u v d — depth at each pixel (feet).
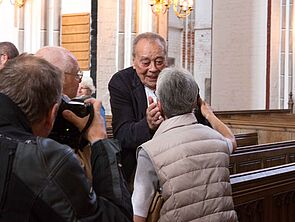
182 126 8.29
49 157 5.37
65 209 5.28
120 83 9.77
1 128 5.53
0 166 5.33
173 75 8.37
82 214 5.38
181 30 58.85
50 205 5.25
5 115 5.57
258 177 11.71
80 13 42.57
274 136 31.76
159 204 8.04
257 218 11.86
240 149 19.29
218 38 58.75
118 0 39.40
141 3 39.47
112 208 5.75
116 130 9.55
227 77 58.49
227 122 34.01
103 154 6.17
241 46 57.62
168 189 7.88
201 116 9.84
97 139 6.33
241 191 11.13
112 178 6.02
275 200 12.48
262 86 56.59
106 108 41.11
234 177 11.39
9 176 5.31
